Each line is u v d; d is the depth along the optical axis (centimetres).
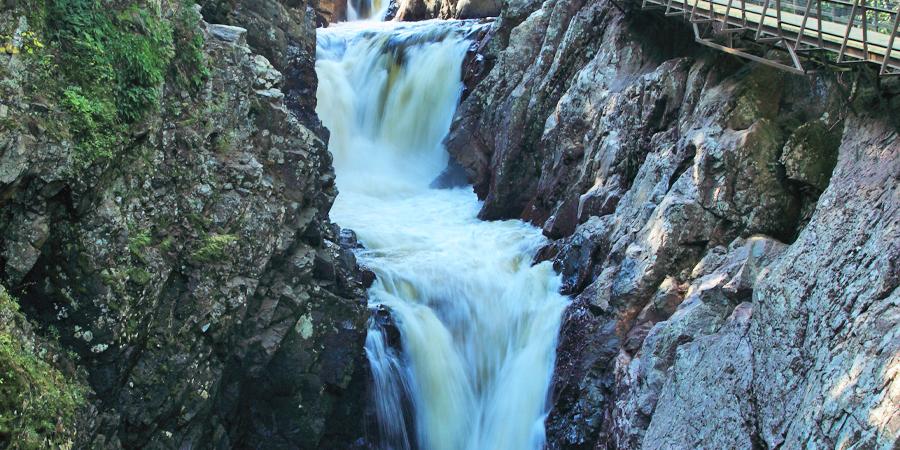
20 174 802
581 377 1241
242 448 1218
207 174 1066
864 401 757
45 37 866
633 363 1160
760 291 989
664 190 1312
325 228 1368
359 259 1491
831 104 1189
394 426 1327
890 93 1057
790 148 1175
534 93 1912
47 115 841
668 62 1519
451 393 1374
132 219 948
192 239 1030
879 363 766
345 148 2194
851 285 872
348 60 2336
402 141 2248
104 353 917
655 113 1500
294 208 1205
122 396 959
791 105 1259
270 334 1141
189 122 1063
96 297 897
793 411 859
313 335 1210
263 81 1251
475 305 1448
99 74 908
